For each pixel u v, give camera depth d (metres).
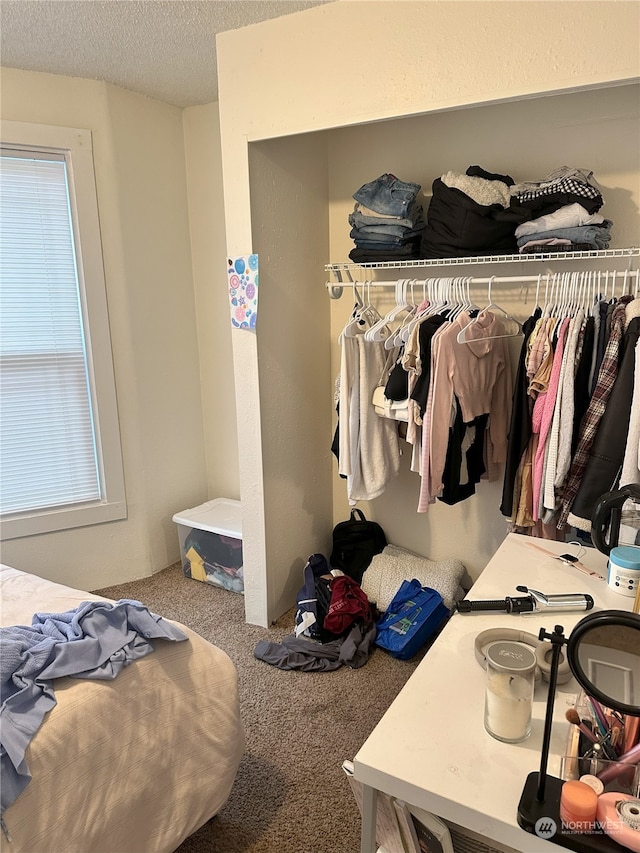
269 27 2.13
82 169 2.72
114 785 1.29
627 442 1.82
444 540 2.82
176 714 1.46
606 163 2.19
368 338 2.27
